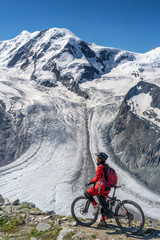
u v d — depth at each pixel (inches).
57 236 232.4
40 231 251.1
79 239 218.1
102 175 230.8
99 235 223.3
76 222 257.9
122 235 222.2
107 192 232.2
